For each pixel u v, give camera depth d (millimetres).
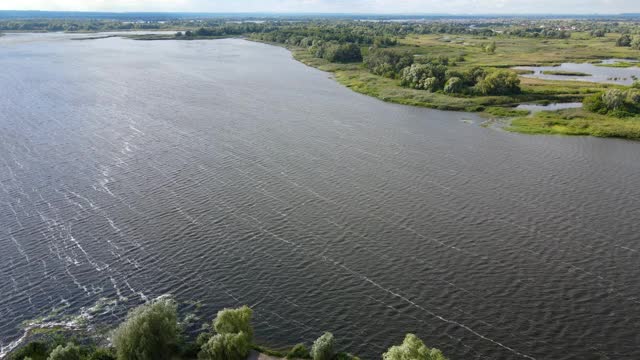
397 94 190125
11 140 125188
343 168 111875
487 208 92750
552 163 116812
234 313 58156
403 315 64438
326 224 86562
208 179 104375
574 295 68312
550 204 94625
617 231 84562
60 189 97938
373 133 140000
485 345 59500
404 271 73625
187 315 64062
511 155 122438
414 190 100438
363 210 91812
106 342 59281
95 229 83688
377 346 59156
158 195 96375
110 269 73375
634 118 152625
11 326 62281
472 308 65812
